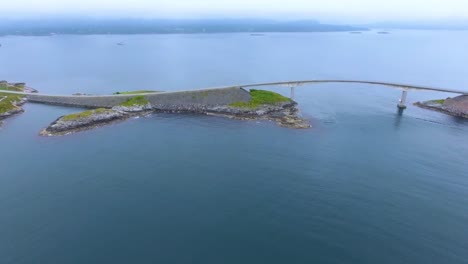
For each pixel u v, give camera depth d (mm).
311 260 47562
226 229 54219
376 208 60375
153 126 107875
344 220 56750
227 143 92312
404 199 63438
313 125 109188
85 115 109625
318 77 198250
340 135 99750
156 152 85875
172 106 125750
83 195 64500
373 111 129250
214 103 126000
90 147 89188
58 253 48750
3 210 59312
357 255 48656
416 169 76375
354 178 71625
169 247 50000
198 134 99938
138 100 126250
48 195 64312
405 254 49000
